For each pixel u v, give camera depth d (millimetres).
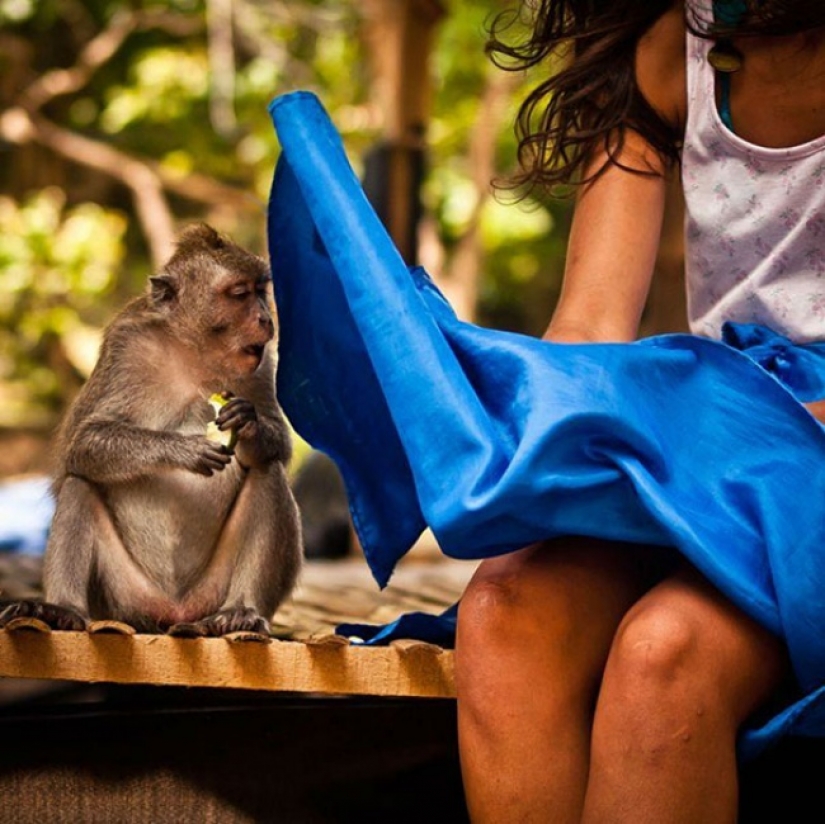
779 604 3428
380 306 3775
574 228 4363
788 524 3494
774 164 4062
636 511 3541
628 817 3338
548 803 3596
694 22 4129
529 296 26406
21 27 23672
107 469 5527
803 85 4016
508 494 3391
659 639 3393
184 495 5789
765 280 4137
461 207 23422
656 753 3346
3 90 22562
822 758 4660
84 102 24547
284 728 4801
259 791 4762
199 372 6094
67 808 4703
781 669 3551
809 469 3568
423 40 13086
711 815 3385
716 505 3596
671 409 3668
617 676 3404
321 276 4395
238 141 24422
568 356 3578
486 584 3723
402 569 10422
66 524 5531
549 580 3697
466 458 3510
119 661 4465
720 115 4125
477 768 3639
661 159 4359
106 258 23062
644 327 14938
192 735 4758
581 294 4191
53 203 24109
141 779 4727
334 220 4000
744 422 3703
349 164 4211
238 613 5203
